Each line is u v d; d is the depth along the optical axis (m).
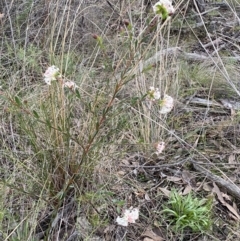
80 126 0.57
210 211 0.56
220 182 0.60
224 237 0.54
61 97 0.52
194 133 0.67
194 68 0.80
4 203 0.52
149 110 0.64
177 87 0.72
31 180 0.53
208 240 0.53
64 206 0.53
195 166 0.62
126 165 0.61
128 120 0.62
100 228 0.52
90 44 0.78
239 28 0.94
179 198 0.56
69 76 0.62
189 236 0.54
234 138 0.68
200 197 0.59
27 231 0.49
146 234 0.53
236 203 0.58
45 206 0.52
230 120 0.70
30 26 0.78
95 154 0.54
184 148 0.64
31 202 0.52
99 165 0.56
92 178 0.55
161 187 0.59
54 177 0.53
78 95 0.48
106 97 0.60
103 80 0.64
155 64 0.69
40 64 0.70
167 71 0.71
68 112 0.55
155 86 0.69
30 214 0.51
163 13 0.42
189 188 0.59
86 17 0.80
